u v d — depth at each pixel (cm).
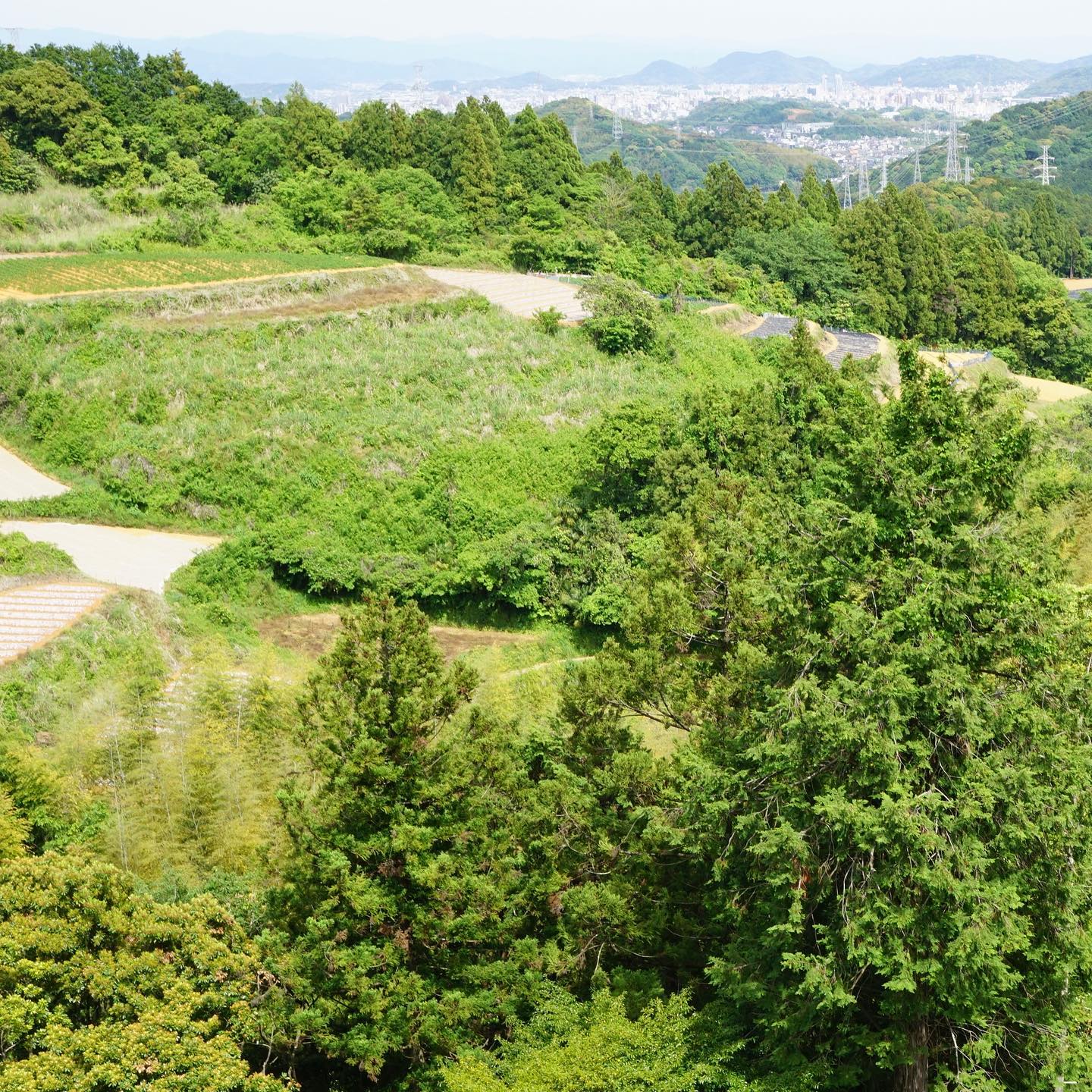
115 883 1416
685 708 1864
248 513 3378
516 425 3709
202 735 1820
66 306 3997
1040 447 1841
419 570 3206
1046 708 1409
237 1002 1424
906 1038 1378
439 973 1584
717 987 1599
